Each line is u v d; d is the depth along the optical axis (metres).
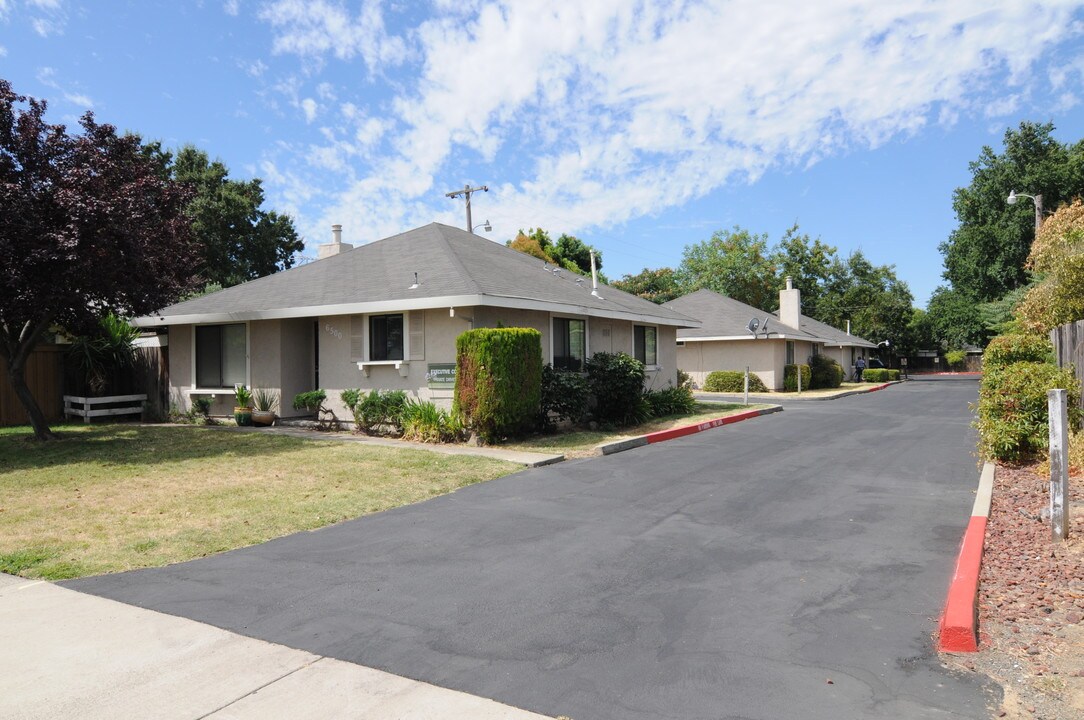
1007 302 27.03
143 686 3.68
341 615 4.65
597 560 5.83
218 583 5.30
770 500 8.07
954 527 6.79
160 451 11.31
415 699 3.53
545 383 13.46
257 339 15.25
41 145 11.09
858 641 4.17
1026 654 3.91
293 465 10.02
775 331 29.70
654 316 18.47
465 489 8.74
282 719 3.34
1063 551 5.55
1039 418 9.40
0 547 6.15
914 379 48.62
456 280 13.19
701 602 4.85
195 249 14.14
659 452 11.84
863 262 59.09
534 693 3.58
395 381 13.76
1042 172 37.94
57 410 16.64
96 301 12.28
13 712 3.41
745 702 3.46
